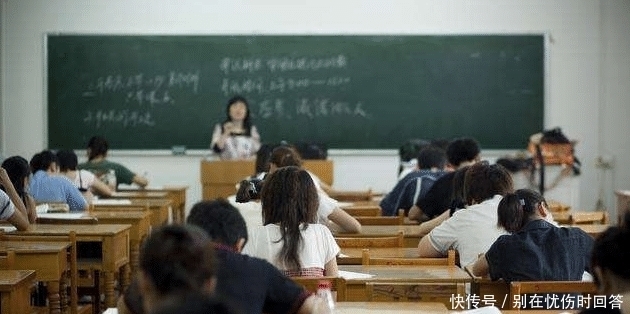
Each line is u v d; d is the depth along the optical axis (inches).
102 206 275.0
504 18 414.0
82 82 411.8
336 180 419.5
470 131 417.1
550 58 414.0
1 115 408.5
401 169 333.4
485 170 180.1
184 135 415.8
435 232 177.3
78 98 411.8
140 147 416.2
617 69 414.0
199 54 413.4
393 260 159.9
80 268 212.1
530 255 143.8
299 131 417.4
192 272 79.3
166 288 78.1
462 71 415.5
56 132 412.2
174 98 414.9
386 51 415.2
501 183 178.2
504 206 151.8
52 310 180.4
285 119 416.8
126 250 221.0
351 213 258.8
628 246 92.7
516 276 143.4
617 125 415.8
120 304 103.0
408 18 414.6
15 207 209.2
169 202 305.0
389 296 139.2
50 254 177.8
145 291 80.3
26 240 195.8
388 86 415.8
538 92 414.9
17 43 408.8
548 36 413.1
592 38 414.0
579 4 412.8
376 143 418.3
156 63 413.1
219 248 108.0
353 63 415.5
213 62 414.0
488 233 172.7
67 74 411.2
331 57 415.5
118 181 351.3
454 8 413.7
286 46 414.0
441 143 327.6
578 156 416.8
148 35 411.8
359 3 414.0
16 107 410.0
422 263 159.0
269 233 150.3
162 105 414.6
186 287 77.6
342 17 414.6
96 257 225.8
